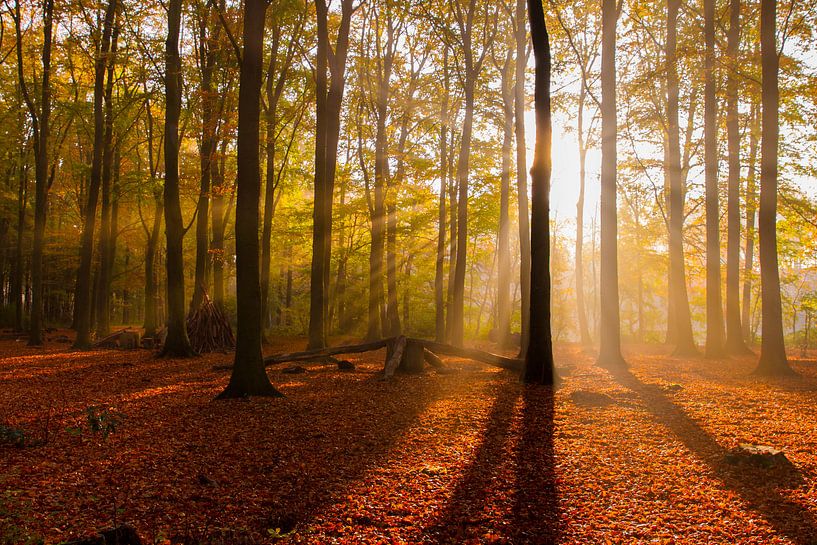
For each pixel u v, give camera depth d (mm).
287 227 29094
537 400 10078
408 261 32031
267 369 14719
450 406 9609
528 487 5578
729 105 20047
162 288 40406
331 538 4445
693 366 15883
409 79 24891
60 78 25625
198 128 19859
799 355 20344
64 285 39719
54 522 4574
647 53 23812
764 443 6941
